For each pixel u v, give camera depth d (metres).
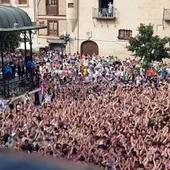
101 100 24.95
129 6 42.75
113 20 43.69
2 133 19.73
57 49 47.00
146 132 20.06
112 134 19.34
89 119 21.31
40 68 33.44
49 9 46.16
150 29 36.72
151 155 17.19
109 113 22.47
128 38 43.41
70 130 20.02
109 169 16.62
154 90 27.23
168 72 33.81
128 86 28.69
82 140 18.36
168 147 18.19
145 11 42.12
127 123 20.84
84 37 45.41
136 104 24.23
